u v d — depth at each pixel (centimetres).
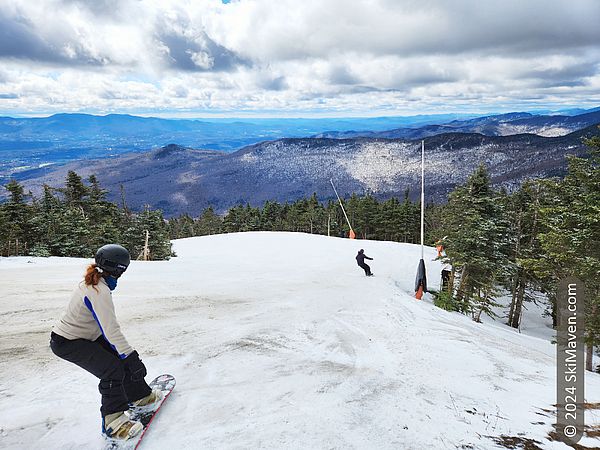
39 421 325
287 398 390
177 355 508
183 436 308
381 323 775
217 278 1426
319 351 570
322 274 1736
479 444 312
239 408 361
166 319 707
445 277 2031
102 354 280
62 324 271
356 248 3167
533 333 2444
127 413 334
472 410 384
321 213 7531
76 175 4325
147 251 2823
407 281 1889
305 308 888
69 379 411
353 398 399
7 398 365
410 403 394
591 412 385
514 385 474
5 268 1348
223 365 480
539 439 324
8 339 542
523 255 2153
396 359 554
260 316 777
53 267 1421
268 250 3084
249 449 292
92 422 326
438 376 489
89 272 273
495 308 2906
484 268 1911
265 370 471
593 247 1252
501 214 2017
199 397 381
